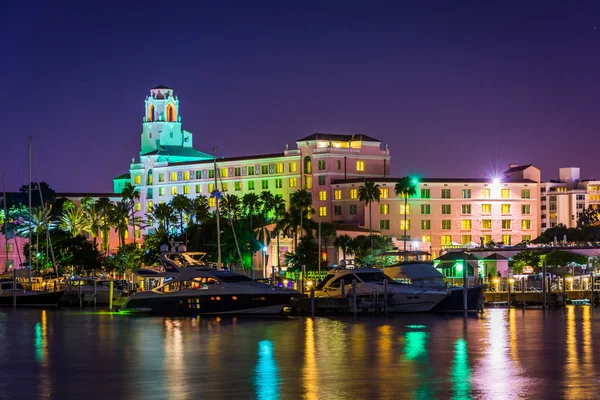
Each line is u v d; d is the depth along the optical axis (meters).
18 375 63.16
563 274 133.75
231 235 171.00
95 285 130.75
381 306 107.44
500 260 154.38
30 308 126.50
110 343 80.44
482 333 86.62
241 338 83.38
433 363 66.75
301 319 101.88
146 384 59.00
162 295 106.00
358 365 65.88
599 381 59.06
